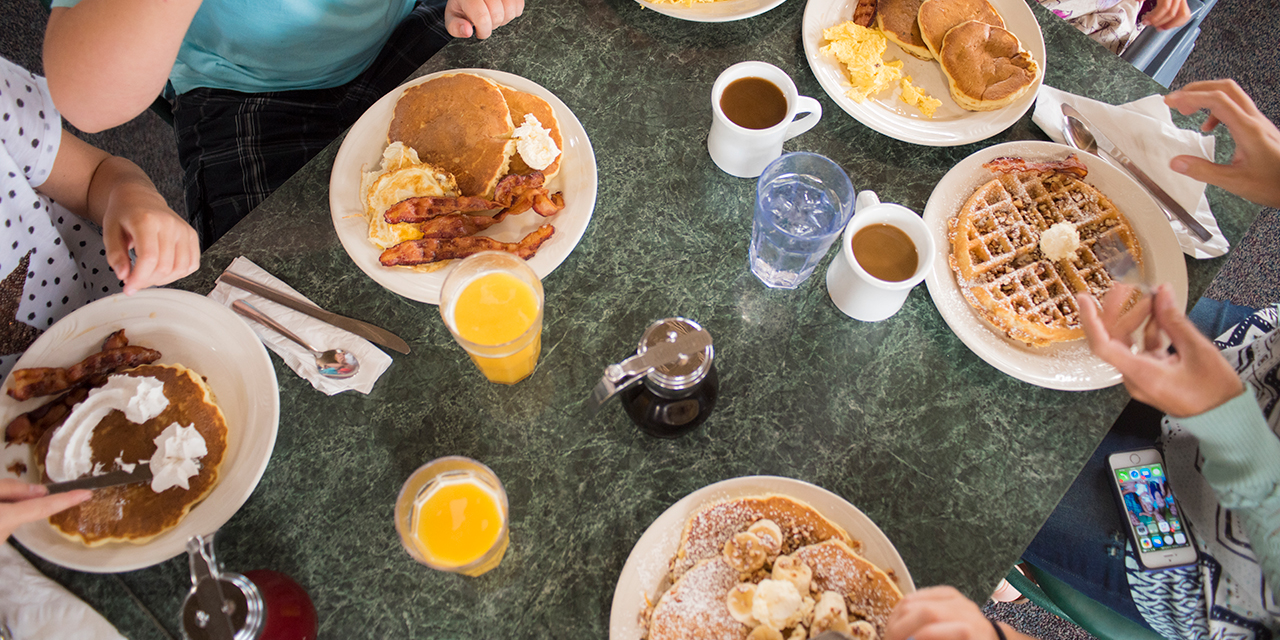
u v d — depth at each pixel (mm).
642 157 976
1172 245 868
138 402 747
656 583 725
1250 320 1131
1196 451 1034
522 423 836
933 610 638
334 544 782
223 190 1211
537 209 861
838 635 650
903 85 1000
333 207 879
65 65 865
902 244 814
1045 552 1082
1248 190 855
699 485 808
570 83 1020
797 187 873
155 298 823
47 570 747
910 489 806
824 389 854
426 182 854
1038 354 839
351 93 1301
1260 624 953
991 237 881
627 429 832
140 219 850
